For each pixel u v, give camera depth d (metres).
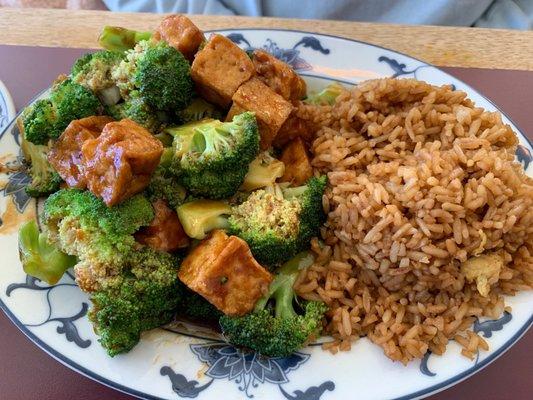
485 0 0.39
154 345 0.20
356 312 0.21
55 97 0.23
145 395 0.18
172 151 0.23
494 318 0.21
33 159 0.24
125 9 0.40
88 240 0.20
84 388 0.20
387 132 0.24
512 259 0.22
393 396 0.19
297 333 0.20
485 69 0.30
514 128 0.26
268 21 0.32
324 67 0.29
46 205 0.22
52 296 0.21
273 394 0.19
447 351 0.20
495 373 0.21
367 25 0.32
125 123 0.21
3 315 0.22
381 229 0.21
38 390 0.20
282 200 0.22
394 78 0.26
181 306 0.22
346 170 0.23
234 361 0.20
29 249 0.21
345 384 0.19
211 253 0.20
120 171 0.20
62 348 0.19
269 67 0.25
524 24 0.39
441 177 0.21
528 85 0.30
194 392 0.19
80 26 0.32
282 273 0.22
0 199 0.24
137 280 0.20
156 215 0.21
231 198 0.23
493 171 0.21
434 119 0.24
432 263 0.21
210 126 0.22
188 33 0.24
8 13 0.33
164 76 0.23
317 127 0.25
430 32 0.32
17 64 0.31
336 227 0.23
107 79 0.24
